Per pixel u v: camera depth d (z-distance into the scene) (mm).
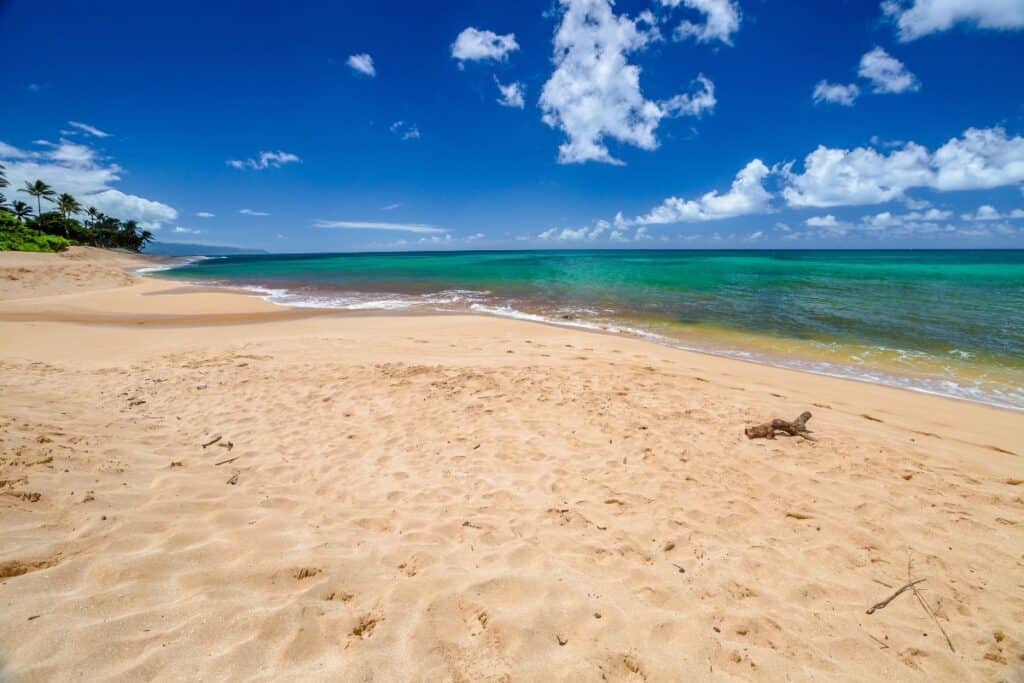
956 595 3156
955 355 10844
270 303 19844
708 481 4613
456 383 7480
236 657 2137
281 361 8883
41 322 14367
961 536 3822
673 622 2695
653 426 6020
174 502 3436
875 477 4816
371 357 9492
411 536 3424
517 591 2838
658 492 4367
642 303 18969
